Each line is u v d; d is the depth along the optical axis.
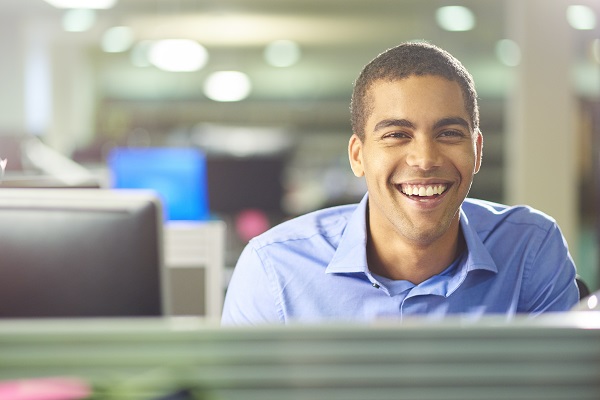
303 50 13.10
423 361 0.65
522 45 5.75
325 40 12.25
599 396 0.64
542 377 0.65
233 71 13.45
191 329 0.66
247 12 10.29
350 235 1.52
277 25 11.13
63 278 1.04
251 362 0.66
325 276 1.53
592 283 6.83
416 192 1.37
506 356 0.65
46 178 2.21
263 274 1.56
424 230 1.39
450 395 0.65
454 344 0.65
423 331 0.65
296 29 11.41
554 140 5.73
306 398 0.65
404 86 1.35
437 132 1.36
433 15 10.38
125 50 12.57
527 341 0.65
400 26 11.15
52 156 4.30
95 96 12.88
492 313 1.50
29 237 1.04
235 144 10.23
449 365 0.65
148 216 1.04
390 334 0.65
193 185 3.81
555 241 1.61
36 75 11.24
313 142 13.36
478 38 11.38
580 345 0.65
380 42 12.27
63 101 11.36
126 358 0.66
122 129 12.88
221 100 13.49
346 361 0.65
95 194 1.06
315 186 11.49
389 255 1.49
